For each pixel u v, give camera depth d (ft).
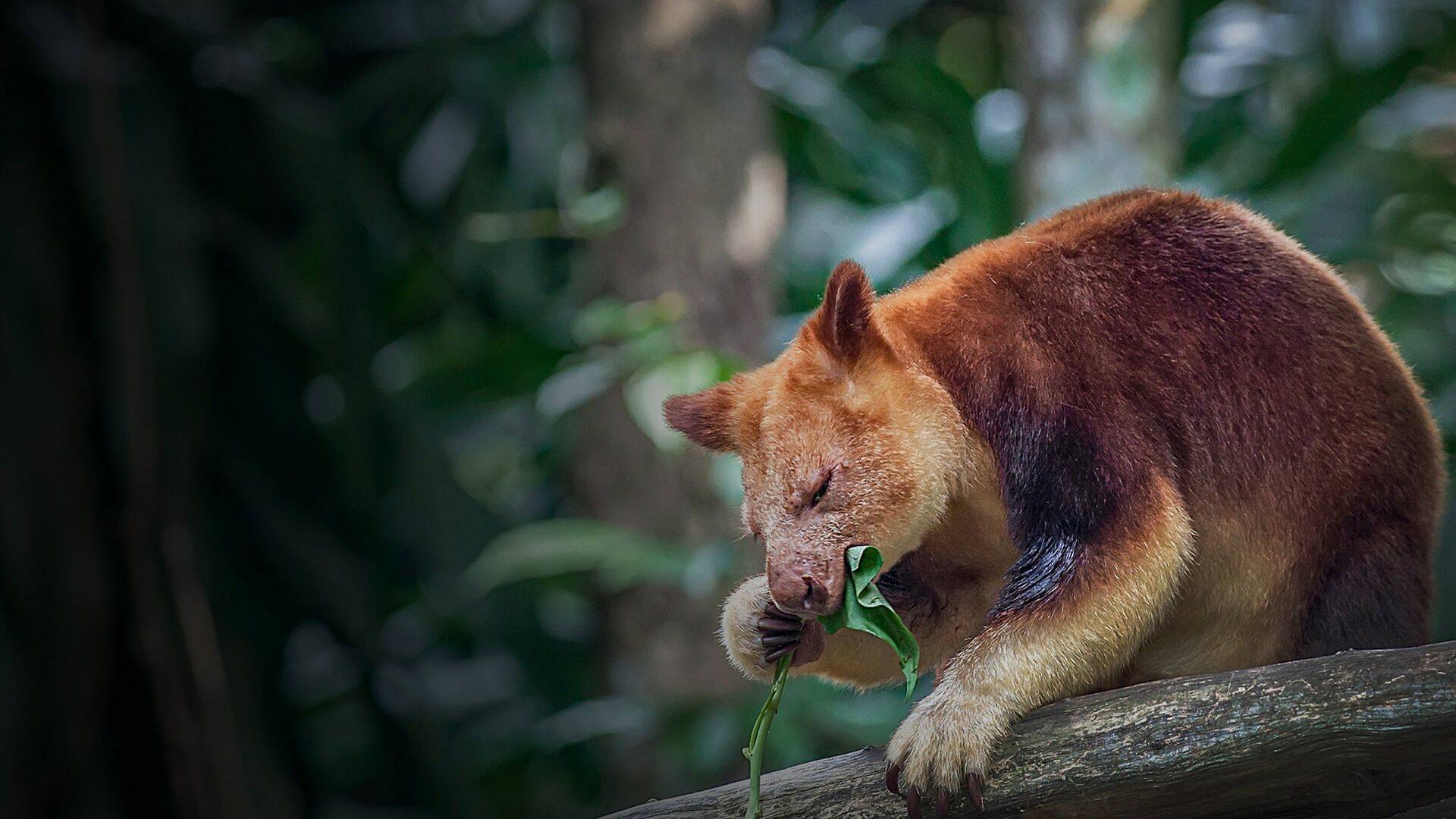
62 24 36.60
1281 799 15.39
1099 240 19.12
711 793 17.90
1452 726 14.73
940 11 57.41
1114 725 15.87
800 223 61.52
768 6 50.34
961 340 18.86
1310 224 51.85
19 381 33.55
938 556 20.06
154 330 35.17
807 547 17.98
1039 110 38.91
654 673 39.17
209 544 38.01
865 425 18.44
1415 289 50.47
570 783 48.88
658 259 40.06
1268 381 18.28
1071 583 17.07
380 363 53.01
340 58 56.44
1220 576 18.39
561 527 37.22
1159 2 38.99
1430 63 52.80
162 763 33.60
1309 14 51.52
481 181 57.36
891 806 16.70
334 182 43.37
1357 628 17.99
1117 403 17.92
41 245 34.65
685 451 39.40
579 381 38.83
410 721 42.60
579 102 51.83
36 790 32.37
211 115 43.01
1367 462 18.33
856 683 20.27
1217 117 54.34
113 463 34.14
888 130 56.08
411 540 46.78
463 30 55.42
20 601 32.65
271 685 40.45
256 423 42.47
